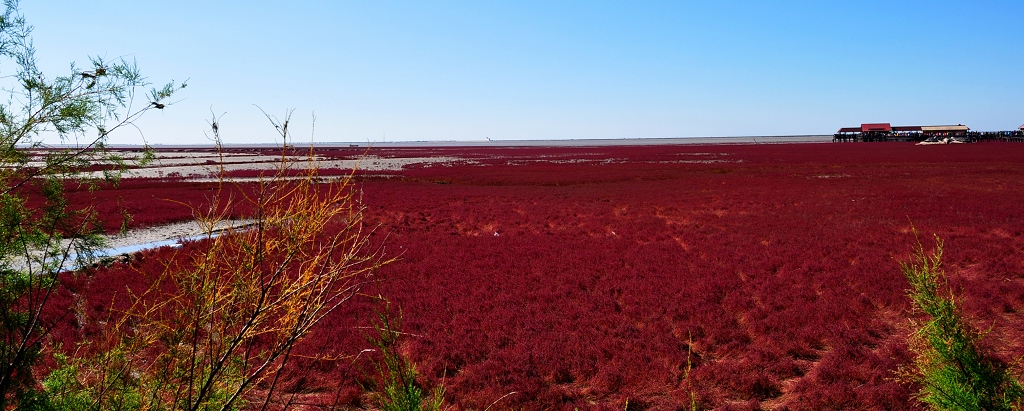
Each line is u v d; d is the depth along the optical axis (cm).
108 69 376
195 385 350
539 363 993
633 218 2783
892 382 855
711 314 1236
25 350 369
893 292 1347
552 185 4872
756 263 1725
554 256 1873
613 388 905
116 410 361
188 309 332
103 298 1302
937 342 516
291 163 322
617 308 1327
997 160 6419
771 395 875
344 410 813
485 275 1619
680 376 926
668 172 5944
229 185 4231
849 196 3459
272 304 323
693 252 1920
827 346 1072
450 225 2670
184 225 2553
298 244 319
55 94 362
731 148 12781
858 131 15600
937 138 12850
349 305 1293
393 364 341
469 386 909
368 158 10056
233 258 324
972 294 1316
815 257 1792
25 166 363
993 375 498
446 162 8662
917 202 3066
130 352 370
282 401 817
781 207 3072
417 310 1291
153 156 402
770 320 1178
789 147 12481
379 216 2933
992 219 2425
